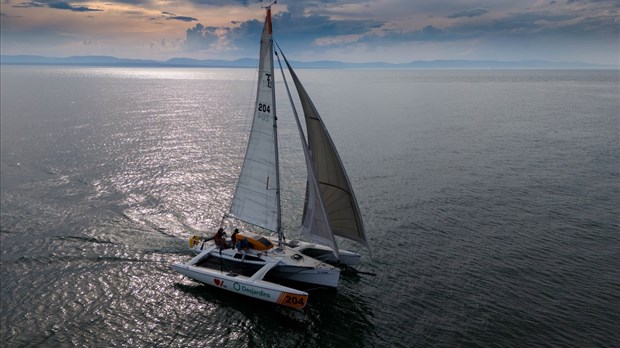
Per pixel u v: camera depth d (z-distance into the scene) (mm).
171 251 34094
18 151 64812
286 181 53312
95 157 62188
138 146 70500
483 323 25281
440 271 31469
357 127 93000
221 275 28406
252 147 30141
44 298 27422
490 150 70375
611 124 97812
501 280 30062
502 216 41625
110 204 43219
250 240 30453
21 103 130375
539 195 47719
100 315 26000
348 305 27516
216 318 26172
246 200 31641
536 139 79750
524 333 24281
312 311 26938
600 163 61625
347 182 28578
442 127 93688
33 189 47344
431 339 24031
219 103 146125
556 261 32688
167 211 41844
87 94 170625
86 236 35969
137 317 26000
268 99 28234
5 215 39844
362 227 29422
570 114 116500
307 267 28703
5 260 31797
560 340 23625
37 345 23188
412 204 44875
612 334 24094
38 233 36312
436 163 61688
